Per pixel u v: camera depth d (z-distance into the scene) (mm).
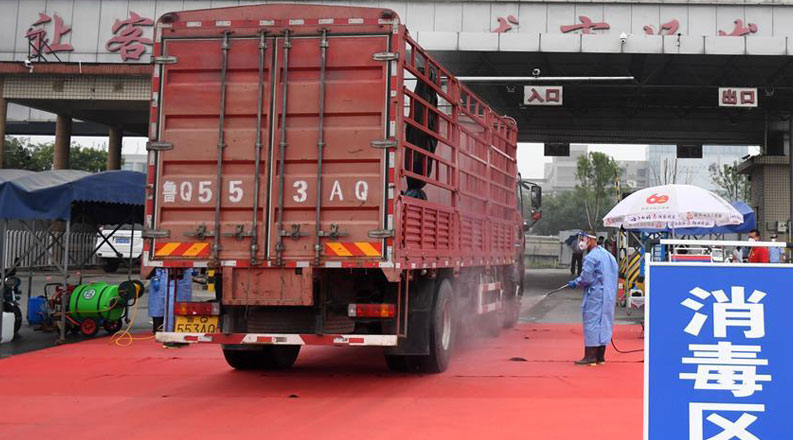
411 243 7898
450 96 9492
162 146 7844
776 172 32781
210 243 7723
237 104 7766
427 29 22750
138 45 23953
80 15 24125
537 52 21672
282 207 7590
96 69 23984
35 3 24109
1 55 24141
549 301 21297
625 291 18781
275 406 7023
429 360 8805
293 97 7672
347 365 9711
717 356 3617
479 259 10984
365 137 7516
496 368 9406
